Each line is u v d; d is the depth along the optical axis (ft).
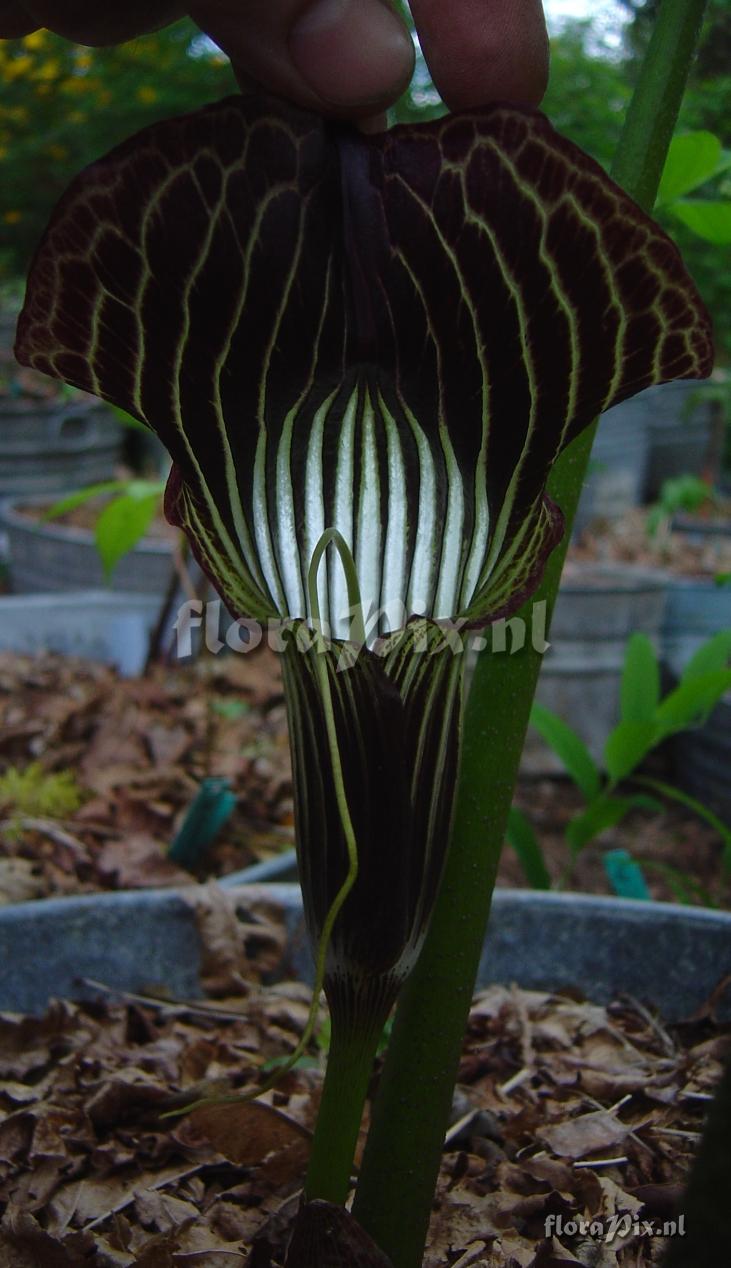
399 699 0.68
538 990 1.29
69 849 1.89
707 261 4.11
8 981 1.25
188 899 1.32
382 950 0.70
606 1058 1.18
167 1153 1.03
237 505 0.71
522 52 0.77
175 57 6.54
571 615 2.90
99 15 0.88
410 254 0.63
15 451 4.09
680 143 1.08
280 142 0.61
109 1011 1.25
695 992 1.25
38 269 0.61
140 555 3.06
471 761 0.79
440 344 0.65
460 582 0.72
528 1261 0.88
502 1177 0.99
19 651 2.85
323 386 0.68
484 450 0.69
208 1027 1.27
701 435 5.77
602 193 0.58
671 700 1.68
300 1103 1.12
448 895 0.78
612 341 0.63
